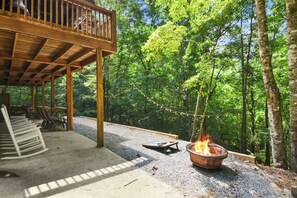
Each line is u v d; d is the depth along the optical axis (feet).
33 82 43.34
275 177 10.52
